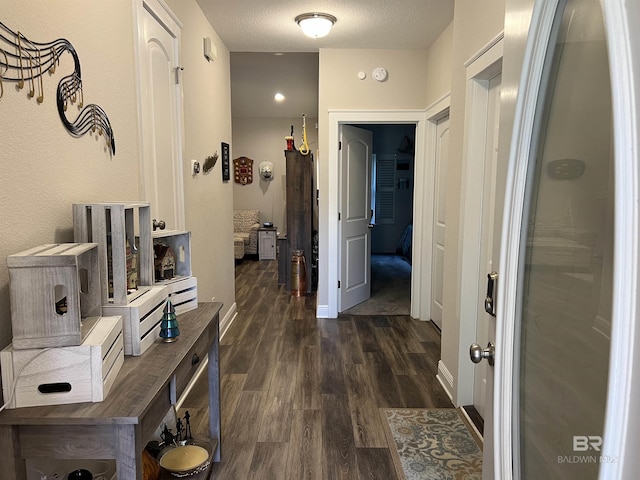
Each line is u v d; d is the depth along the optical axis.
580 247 0.80
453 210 2.69
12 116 1.17
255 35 3.78
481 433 2.31
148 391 1.14
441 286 4.07
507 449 0.97
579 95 0.80
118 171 1.84
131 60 1.97
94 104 1.63
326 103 4.20
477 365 2.53
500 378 0.98
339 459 2.11
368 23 3.46
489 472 1.19
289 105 7.59
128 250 1.51
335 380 2.99
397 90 4.17
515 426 1.00
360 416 2.51
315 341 3.77
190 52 2.95
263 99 7.20
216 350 2.03
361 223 4.92
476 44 2.30
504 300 0.96
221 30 3.65
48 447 1.07
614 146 0.58
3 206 1.14
